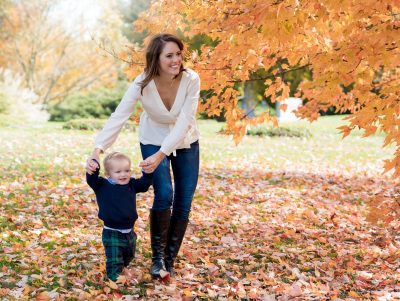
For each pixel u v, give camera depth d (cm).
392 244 588
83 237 565
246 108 2622
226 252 535
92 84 3250
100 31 3098
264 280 446
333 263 505
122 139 1730
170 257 433
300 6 381
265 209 759
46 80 3238
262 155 1424
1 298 388
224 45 519
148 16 616
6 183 868
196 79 411
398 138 430
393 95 429
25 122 2378
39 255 488
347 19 487
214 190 880
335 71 466
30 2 3100
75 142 1590
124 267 435
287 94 571
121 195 408
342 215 739
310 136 1983
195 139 429
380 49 423
